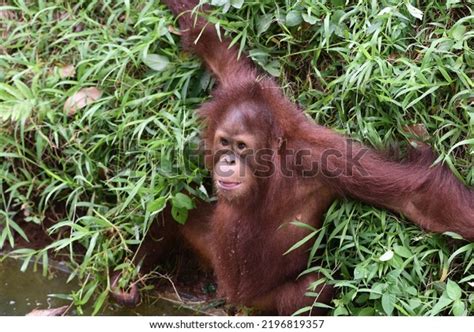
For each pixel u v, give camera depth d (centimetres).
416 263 190
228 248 203
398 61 203
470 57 199
